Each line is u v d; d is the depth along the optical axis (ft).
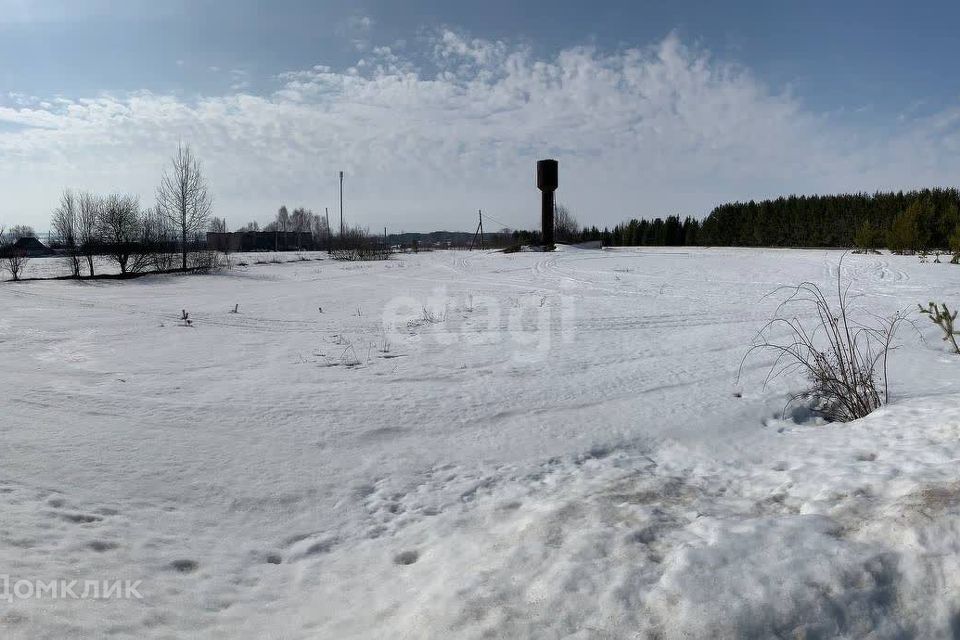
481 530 12.08
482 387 23.31
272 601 9.95
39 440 16.30
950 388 20.49
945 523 8.31
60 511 12.32
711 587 8.12
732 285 60.44
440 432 18.33
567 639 7.79
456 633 8.23
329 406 20.59
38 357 28.17
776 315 40.55
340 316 43.88
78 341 32.86
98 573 10.13
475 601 8.86
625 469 15.25
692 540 9.74
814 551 8.47
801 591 7.75
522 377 24.95
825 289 53.47
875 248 92.79
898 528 8.59
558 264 91.97
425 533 12.28
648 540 10.07
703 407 20.13
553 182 124.88
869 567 7.97
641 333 35.27
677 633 7.54
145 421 18.43
